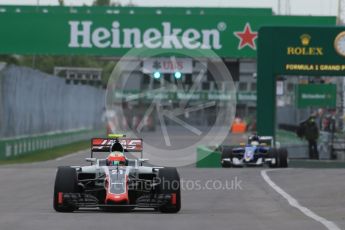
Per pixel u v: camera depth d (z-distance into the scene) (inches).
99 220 2059.5
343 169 4335.6
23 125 6294.3
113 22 5920.3
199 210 2397.9
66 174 2282.2
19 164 5017.2
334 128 6481.3
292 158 5718.5
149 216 2175.2
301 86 6289.4
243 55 5920.3
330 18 5885.8
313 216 2220.7
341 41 5039.4
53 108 7726.4
